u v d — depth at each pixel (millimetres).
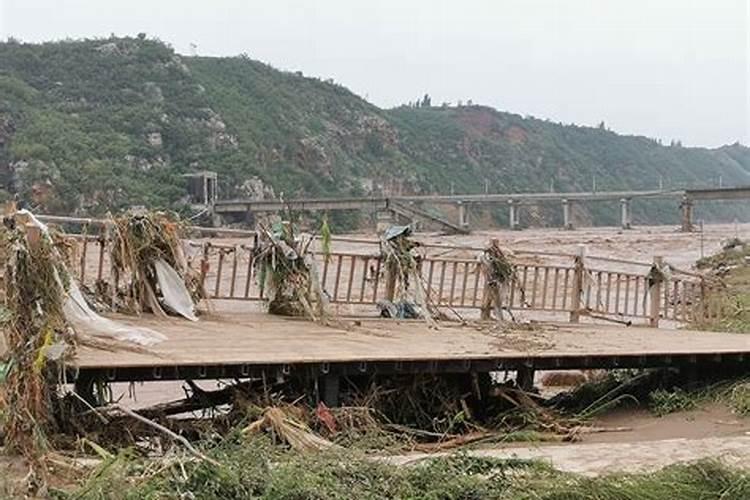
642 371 10672
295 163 98250
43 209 60156
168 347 8156
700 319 14367
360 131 117938
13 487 5035
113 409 6965
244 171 84000
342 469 5324
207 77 100125
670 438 7961
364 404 8078
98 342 8070
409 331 10445
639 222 145125
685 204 81625
